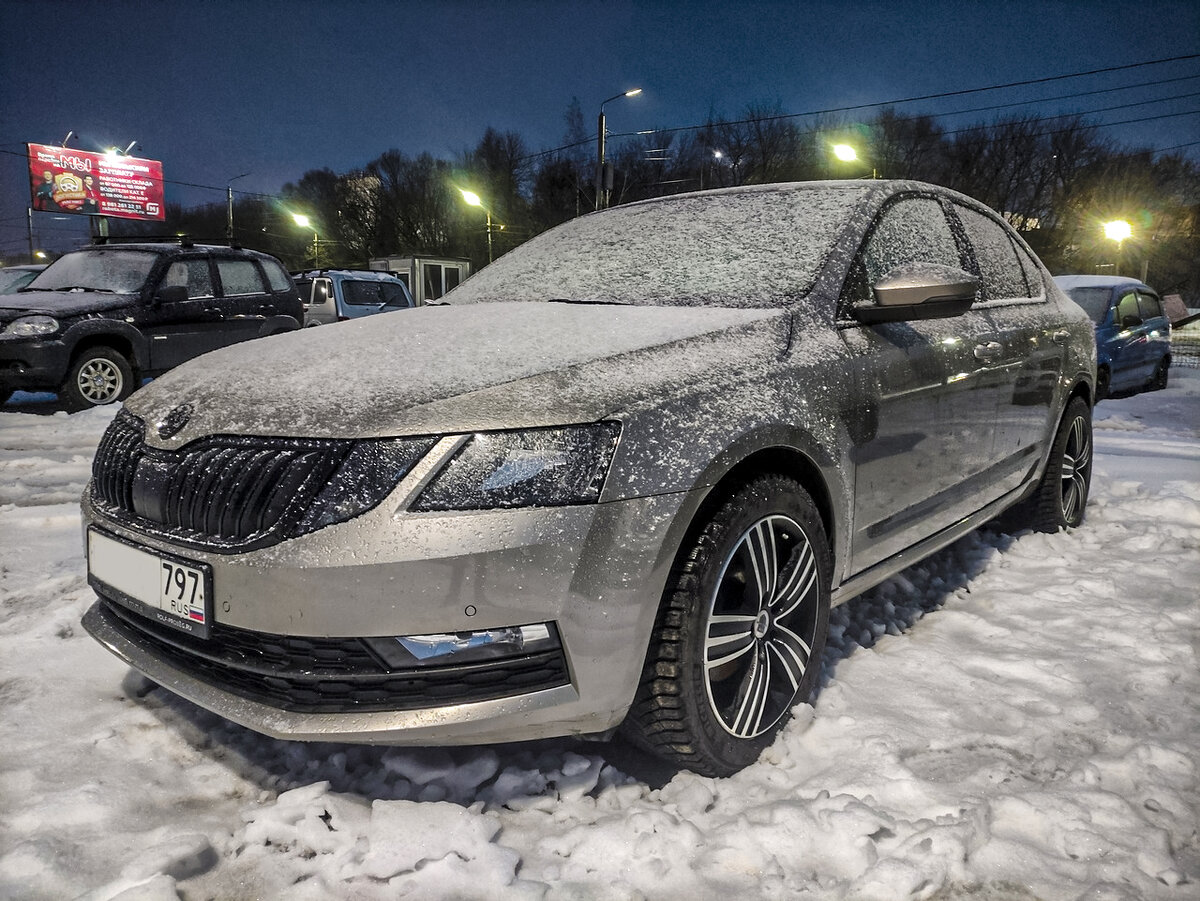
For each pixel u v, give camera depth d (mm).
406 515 1786
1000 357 3311
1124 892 1725
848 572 2564
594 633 1864
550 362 2096
